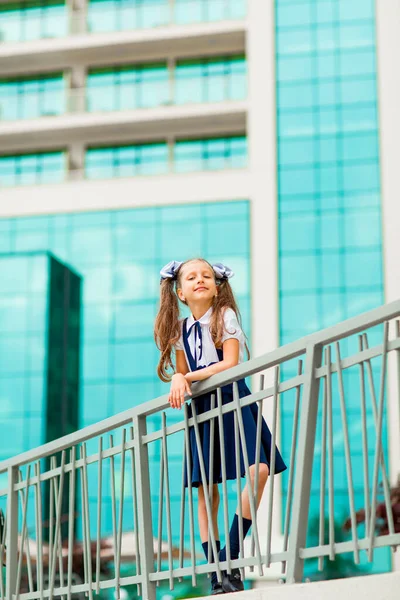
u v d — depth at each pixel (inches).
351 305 1700.3
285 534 167.6
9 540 249.4
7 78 1993.1
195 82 1925.4
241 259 1761.8
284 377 1587.1
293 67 1846.7
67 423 1727.4
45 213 1860.2
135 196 1835.6
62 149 1940.2
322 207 1755.7
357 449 1475.1
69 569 218.8
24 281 1798.7
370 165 1765.5
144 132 1916.8
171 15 1966.0
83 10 2005.4
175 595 1314.0
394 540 145.8
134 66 1959.9
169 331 214.2
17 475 253.3
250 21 1894.7
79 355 1769.2
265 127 1818.4
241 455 197.6
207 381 191.0
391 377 1497.3
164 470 198.8
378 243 1722.4
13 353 1766.7
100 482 214.4
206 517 205.8
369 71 1814.7
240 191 1796.3
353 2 1857.8
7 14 2030.0
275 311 1715.1
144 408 203.9
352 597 153.3
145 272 1800.0
